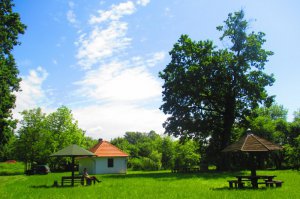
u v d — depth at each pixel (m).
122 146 88.38
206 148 53.88
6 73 39.06
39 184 30.69
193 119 50.66
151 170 69.31
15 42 38.41
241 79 47.06
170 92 49.91
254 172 24.06
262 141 24.64
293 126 75.38
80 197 19.23
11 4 37.50
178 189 22.58
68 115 71.31
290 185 23.97
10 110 43.94
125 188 24.12
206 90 49.53
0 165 90.44
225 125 50.50
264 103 48.97
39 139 59.66
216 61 47.28
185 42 49.81
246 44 47.81
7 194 21.59
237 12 48.62
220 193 19.39
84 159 57.56
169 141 76.94
